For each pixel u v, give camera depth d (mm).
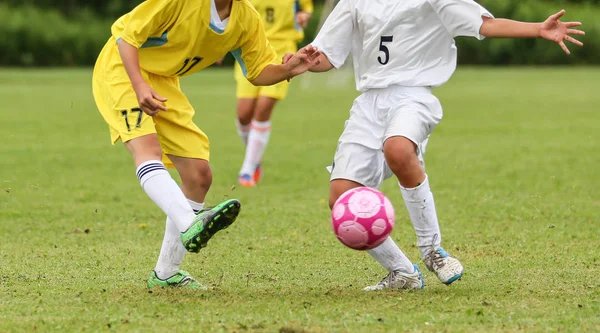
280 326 13859
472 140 49531
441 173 36938
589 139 49094
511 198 30422
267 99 34656
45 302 15867
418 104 17406
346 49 18641
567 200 29844
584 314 14734
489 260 20500
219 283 18062
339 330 13562
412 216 17266
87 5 159375
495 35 17250
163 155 18281
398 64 17766
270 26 37125
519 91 92375
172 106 17719
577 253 21141
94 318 14523
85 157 42875
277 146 47812
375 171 17578
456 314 14695
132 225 26188
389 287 17297
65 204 29938
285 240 23391
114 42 17641
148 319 14445
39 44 141500
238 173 38156
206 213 15391
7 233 24688
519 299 16000
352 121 17859
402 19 17672
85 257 21188
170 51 17328
